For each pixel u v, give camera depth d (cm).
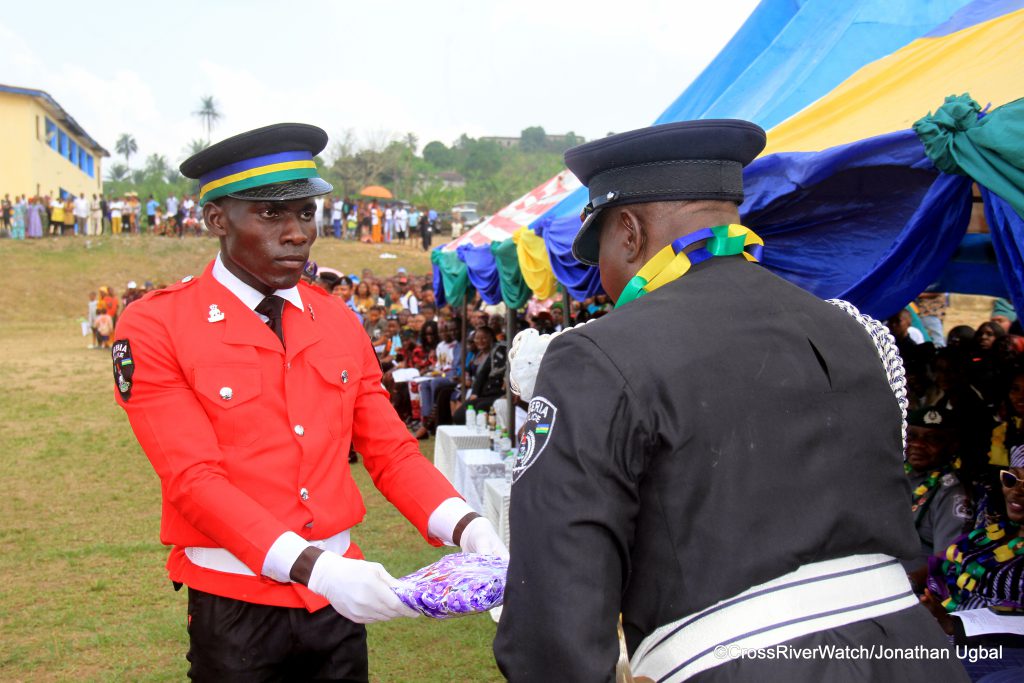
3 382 1504
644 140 154
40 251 3219
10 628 462
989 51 331
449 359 1146
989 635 300
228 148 213
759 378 140
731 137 154
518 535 135
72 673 409
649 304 147
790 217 335
